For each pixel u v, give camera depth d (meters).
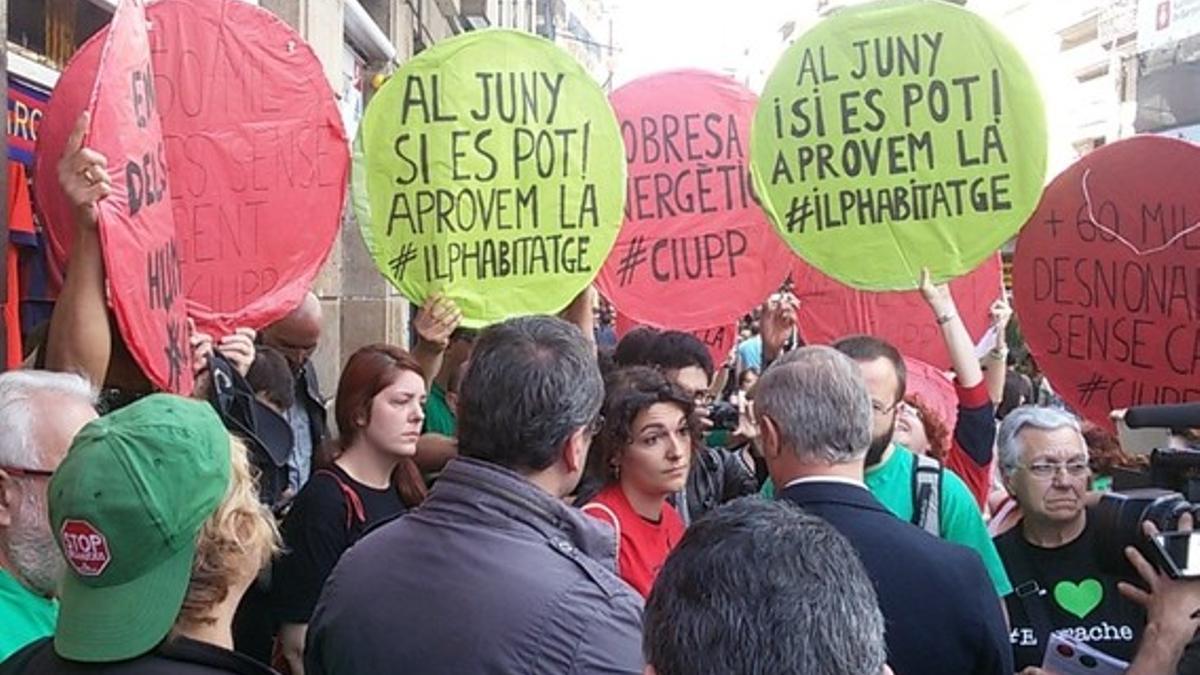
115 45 2.71
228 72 3.40
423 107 3.96
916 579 2.36
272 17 3.46
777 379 2.56
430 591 2.12
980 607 2.38
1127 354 3.99
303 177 3.50
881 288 3.99
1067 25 28.62
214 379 3.26
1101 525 2.22
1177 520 2.11
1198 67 17.11
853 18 4.00
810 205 4.04
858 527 2.40
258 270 3.45
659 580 1.41
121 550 1.70
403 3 12.54
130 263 2.73
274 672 1.79
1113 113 25.22
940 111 3.95
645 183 4.58
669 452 3.16
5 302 3.46
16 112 4.07
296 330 4.71
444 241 3.95
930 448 3.89
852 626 1.33
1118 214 3.98
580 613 2.05
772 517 1.42
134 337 2.72
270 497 3.42
